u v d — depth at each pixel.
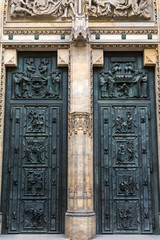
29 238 14.07
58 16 16.50
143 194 15.27
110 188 15.35
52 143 15.74
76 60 15.67
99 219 15.11
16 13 16.44
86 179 14.61
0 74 15.74
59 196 15.31
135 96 16.08
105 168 15.52
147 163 15.48
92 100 15.71
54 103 16.09
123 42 15.98
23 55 16.47
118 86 16.20
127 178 15.39
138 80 16.14
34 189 15.36
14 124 15.88
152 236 14.51
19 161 15.56
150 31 16.16
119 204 15.22
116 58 16.47
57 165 15.56
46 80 16.23
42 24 16.39
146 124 15.84
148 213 15.12
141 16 16.39
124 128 15.80
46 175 15.50
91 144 15.24
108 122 15.92
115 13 16.44
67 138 15.74
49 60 16.47
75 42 15.55
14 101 16.09
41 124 15.88
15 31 16.19
